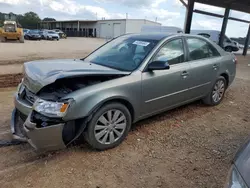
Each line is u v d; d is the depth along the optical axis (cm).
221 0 1627
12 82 630
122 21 5269
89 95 279
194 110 471
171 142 343
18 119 320
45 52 1578
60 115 261
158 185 254
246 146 172
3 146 314
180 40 401
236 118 445
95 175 265
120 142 327
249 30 2117
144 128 382
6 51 1534
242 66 1262
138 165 286
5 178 255
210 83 461
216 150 326
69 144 306
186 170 280
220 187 253
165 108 382
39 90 271
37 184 247
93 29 6319
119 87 306
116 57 374
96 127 297
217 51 480
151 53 352
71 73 278
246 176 146
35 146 266
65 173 266
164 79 360
